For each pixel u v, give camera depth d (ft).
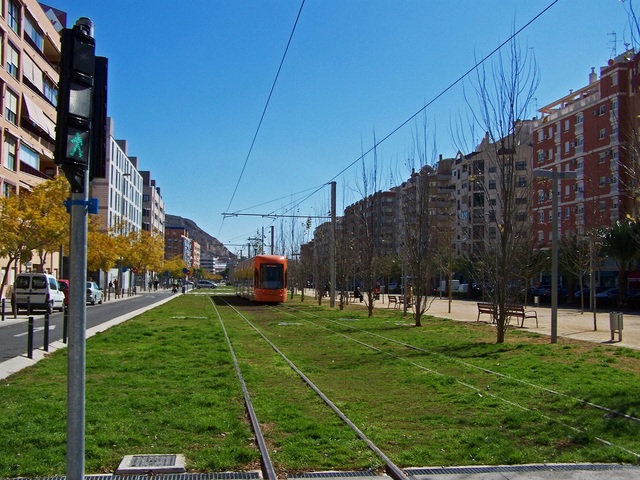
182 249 624.59
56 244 122.42
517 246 71.41
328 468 22.68
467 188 292.20
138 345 58.75
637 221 49.60
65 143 16.90
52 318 102.06
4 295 142.72
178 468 22.07
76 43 17.19
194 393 35.50
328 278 196.65
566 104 241.76
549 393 36.42
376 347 60.80
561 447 25.55
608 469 22.62
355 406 33.71
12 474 20.99
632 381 40.68
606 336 75.00
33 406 30.45
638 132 46.80
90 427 27.04
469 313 125.29
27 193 131.75
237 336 70.74
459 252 235.61
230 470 22.39
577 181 217.15
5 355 51.49
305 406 33.47
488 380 41.65
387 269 179.63
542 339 69.10
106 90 18.24
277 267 155.12
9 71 138.00
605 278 208.03
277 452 24.44
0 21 128.57
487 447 25.21
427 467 22.72
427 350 58.13
